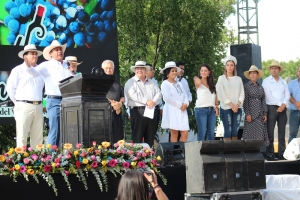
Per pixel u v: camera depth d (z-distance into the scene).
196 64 15.82
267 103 10.55
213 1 17.36
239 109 10.38
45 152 6.27
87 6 11.80
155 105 9.65
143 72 9.70
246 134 10.33
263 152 10.93
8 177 6.01
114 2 11.98
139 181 4.11
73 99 6.64
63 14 11.64
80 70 11.68
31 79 8.53
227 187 6.55
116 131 9.54
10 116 11.01
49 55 8.96
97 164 6.39
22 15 11.34
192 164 6.64
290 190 7.53
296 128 10.90
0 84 11.05
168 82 9.78
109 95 9.54
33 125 8.62
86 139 6.53
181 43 15.77
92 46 11.80
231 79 10.35
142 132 9.63
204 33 16.05
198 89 10.13
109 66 9.53
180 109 9.72
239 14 18.28
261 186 6.77
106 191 6.43
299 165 8.91
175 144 7.76
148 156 6.88
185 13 15.73
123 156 6.65
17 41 11.28
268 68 10.66
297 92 10.93
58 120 8.62
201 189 6.51
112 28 11.94
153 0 15.63
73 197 6.29
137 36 15.46
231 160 6.60
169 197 7.23
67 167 6.27
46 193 6.16
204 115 10.03
